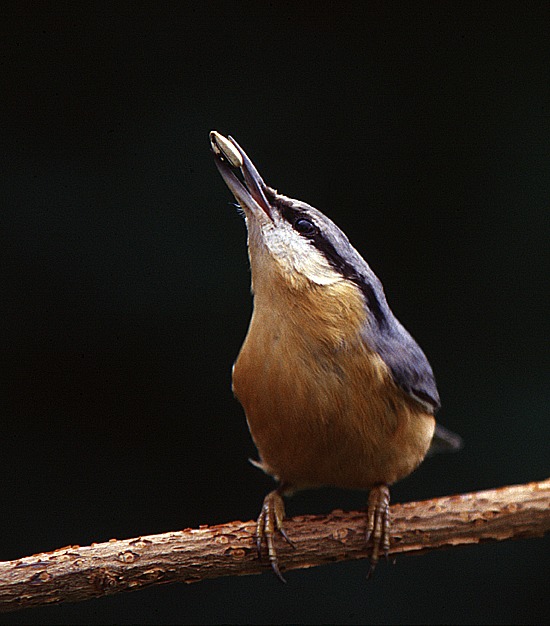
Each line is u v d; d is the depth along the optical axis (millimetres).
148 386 10688
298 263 6922
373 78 11477
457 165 11492
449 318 11469
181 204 10891
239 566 6734
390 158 11445
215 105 11094
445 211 11477
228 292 10914
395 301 11383
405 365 6984
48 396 10430
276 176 11195
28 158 10578
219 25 11227
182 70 11062
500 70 11531
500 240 11492
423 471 11328
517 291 11508
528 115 11461
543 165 11453
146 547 6484
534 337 11484
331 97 11398
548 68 11484
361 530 7027
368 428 6891
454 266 11484
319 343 6809
